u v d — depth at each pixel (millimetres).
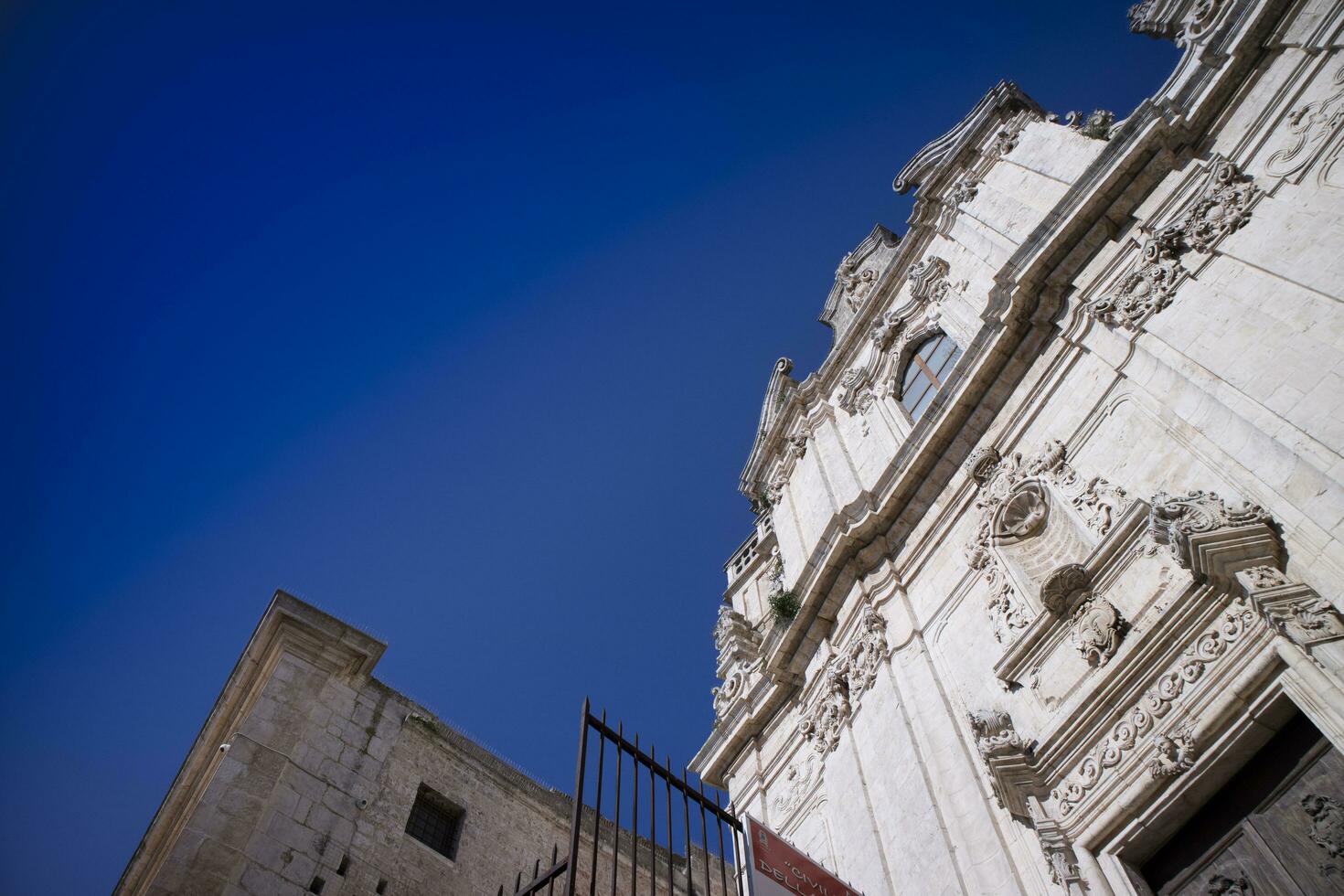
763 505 27688
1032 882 11617
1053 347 16078
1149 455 13195
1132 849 10875
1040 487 14906
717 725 21672
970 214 21359
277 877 15062
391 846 17719
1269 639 10273
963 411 17422
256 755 16375
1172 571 11898
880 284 24281
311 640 18969
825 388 25484
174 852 14281
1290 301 12195
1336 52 13719
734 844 12094
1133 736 11203
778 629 20609
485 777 21031
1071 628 12797
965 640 15195
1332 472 10438
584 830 21906
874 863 14734
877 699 16594
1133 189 15812
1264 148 14117
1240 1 15258
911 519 18000
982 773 13375
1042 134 20531
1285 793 9953
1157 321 14164
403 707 20156
